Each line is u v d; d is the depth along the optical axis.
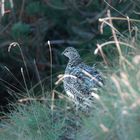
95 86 11.63
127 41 11.98
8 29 19.52
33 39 20.44
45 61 20.80
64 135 11.62
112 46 14.32
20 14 19.81
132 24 14.92
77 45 21.44
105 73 11.73
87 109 11.45
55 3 21.28
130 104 9.56
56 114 12.18
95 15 21.23
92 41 19.81
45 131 11.89
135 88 9.88
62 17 22.03
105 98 10.20
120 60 10.62
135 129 9.39
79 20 22.06
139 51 11.17
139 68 10.39
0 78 15.51
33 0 21.03
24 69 17.03
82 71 11.91
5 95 15.86
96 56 14.80
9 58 17.39
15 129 12.09
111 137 9.79
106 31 16.73
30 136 11.74
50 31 22.59
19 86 16.27
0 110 15.39
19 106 12.62
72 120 11.77
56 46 22.59
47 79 17.14
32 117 12.09
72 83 12.04
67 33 22.73
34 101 12.69
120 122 9.66
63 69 20.11
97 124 10.02
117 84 9.66
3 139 11.96
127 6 17.23
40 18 21.44
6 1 18.25
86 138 10.39
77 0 21.11
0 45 18.44
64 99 12.38
